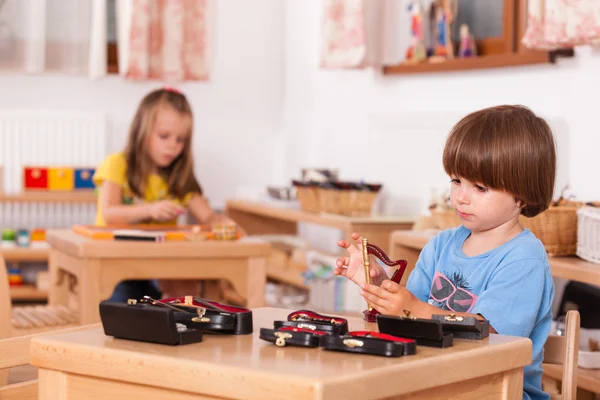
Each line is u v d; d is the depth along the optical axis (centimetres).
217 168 475
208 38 434
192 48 432
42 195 418
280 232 432
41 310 253
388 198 370
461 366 104
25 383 152
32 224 440
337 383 89
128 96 457
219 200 476
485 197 141
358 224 312
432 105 353
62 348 106
